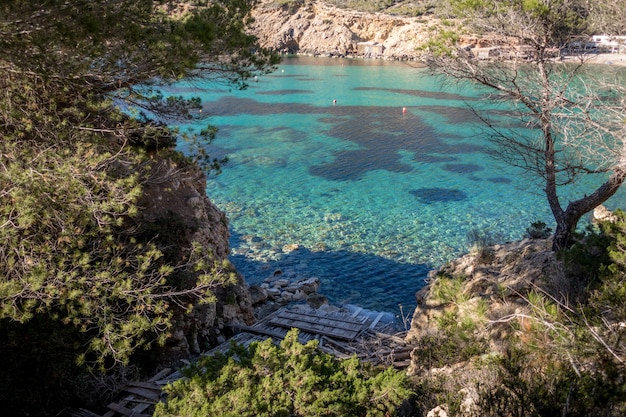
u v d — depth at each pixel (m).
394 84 88.12
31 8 9.06
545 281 12.79
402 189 37.59
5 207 10.49
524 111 14.55
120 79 12.77
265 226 31.17
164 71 11.75
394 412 7.93
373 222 31.67
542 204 33.97
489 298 13.42
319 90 81.75
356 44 134.12
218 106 67.69
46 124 11.99
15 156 11.03
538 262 14.77
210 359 9.06
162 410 8.08
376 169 42.44
